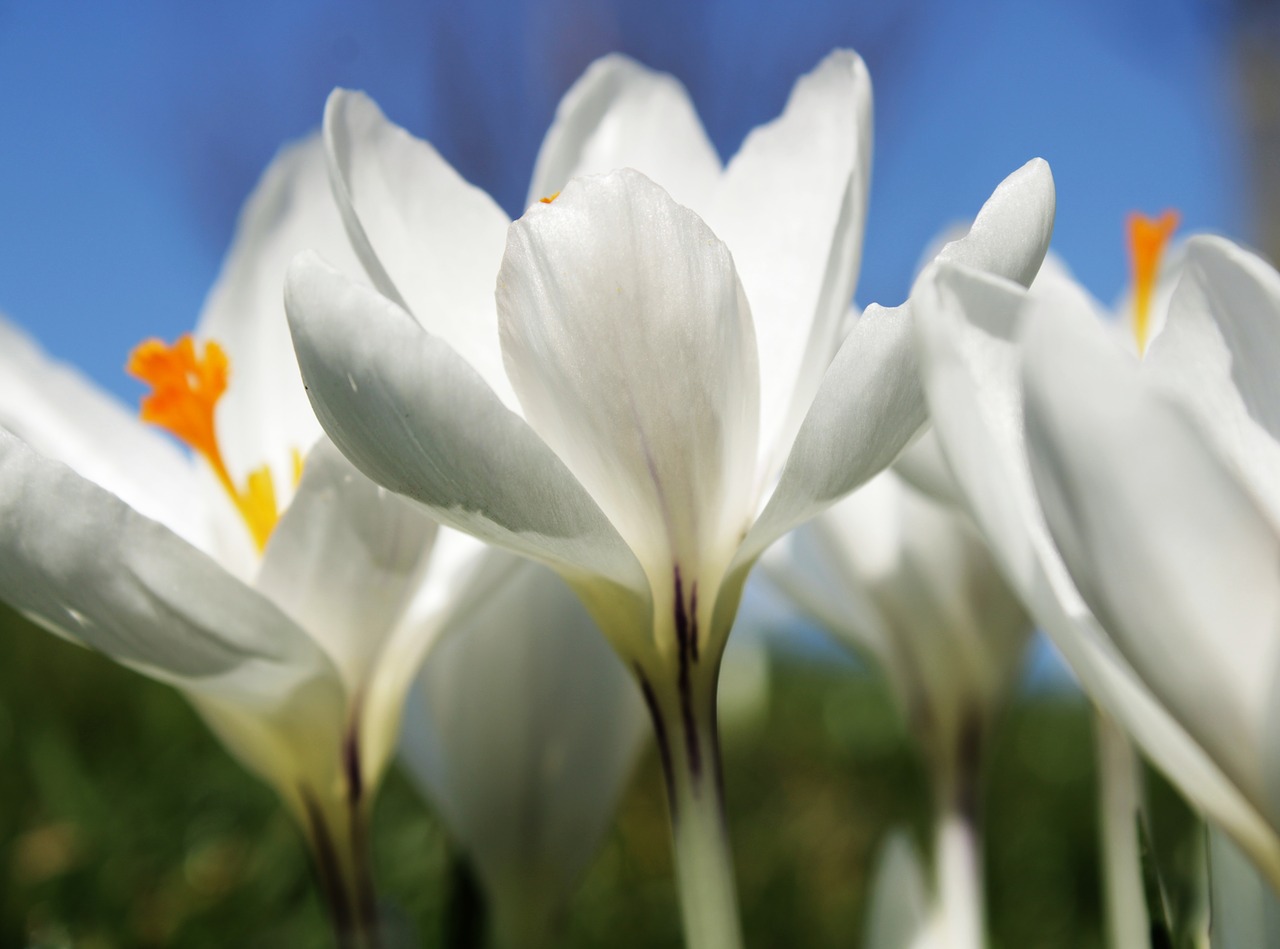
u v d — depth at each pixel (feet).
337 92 0.73
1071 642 0.62
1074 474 0.60
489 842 0.91
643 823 1.55
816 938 1.44
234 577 0.76
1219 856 0.69
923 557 0.96
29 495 0.74
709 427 0.71
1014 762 1.74
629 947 1.36
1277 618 0.59
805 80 0.77
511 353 0.70
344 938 0.84
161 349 0.83
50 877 1.17
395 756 1.47
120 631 0.77
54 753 1.32
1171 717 0.61
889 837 0.91
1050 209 0.69
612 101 0.84
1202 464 0.59
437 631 0.84
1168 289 0.96
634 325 0.69
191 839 1.29
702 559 0.73
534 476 0.68
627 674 0.91
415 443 0.68
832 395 0.67
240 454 0.89
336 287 0.67
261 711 0.82
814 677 2.09
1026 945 1.48
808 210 0.76
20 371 0.89
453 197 0.75
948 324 0.63
